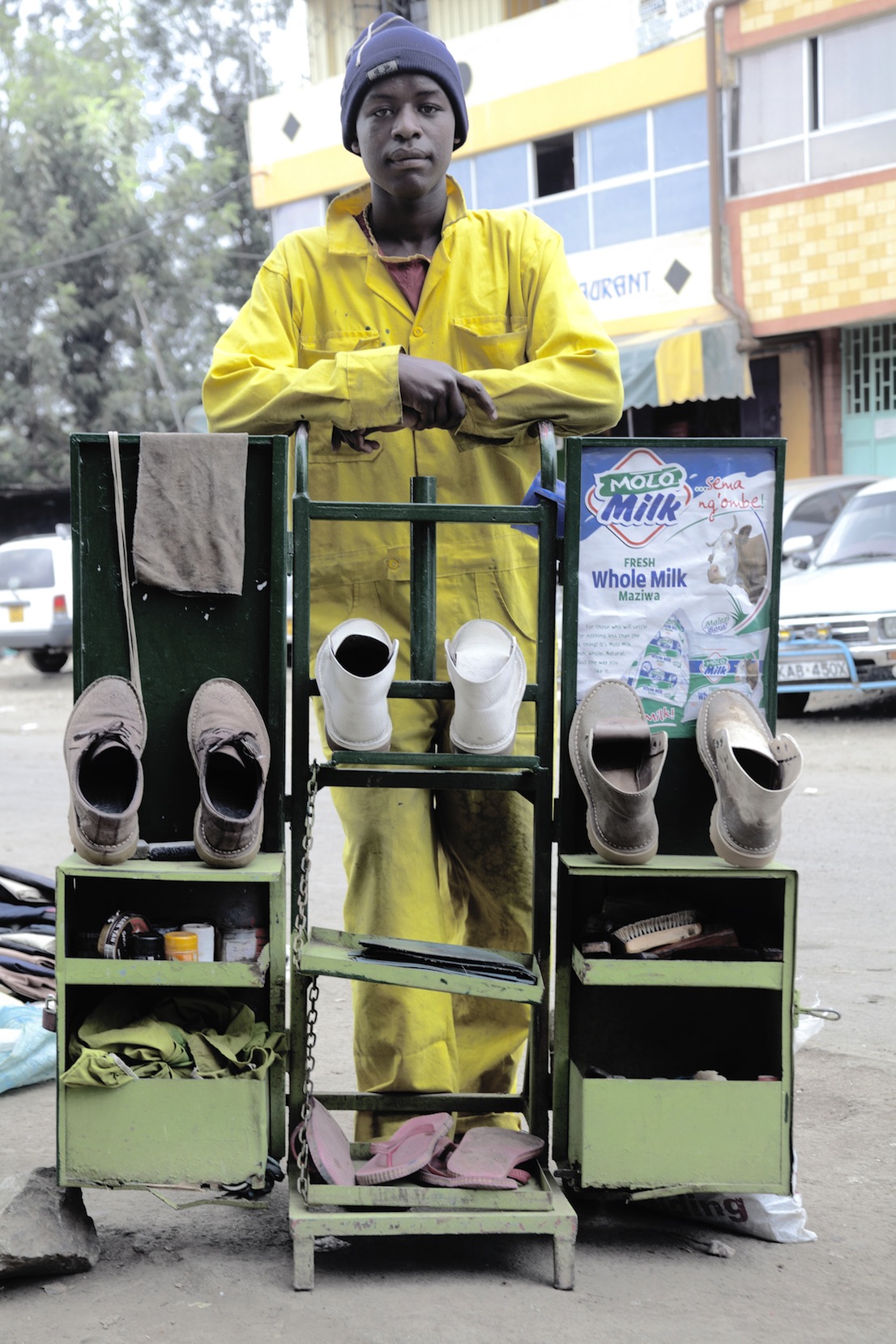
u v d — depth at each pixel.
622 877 2.70
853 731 10.44
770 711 2.76
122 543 2.65
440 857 3.22
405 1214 2.41
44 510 28.38
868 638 10.02
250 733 2.54
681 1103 2.53
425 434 2.95
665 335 17.11
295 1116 2.65
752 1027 2.87
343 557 2.97
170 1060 2.52
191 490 2.64
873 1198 2.85
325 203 20.80
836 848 6.71
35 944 4.39
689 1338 2.22
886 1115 3.32
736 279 16.81
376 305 2.99
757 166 16.53
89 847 2.43
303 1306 2.33
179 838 2.70
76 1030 2.60
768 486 2.73
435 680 2.83
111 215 27.06
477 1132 2.69
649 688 2.75
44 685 17.33
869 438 16.66
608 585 2.73
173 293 27.33
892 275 15.71
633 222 17.69
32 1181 2.53
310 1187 2.45
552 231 3.02
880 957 4.83
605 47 17.53
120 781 2.65
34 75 28.75
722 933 2.63
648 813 2.52
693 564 2.74
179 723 2.69
